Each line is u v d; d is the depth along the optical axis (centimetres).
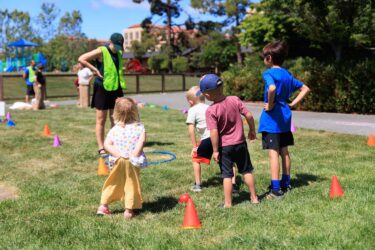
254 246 340
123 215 441
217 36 5250
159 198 503
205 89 449
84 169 666
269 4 1912
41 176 622
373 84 1301
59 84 3100
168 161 698
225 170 456
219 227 391
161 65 5516
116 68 767
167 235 375
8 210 465
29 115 1452
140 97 2328
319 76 1415
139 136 444
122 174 438
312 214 411
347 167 612
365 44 1795
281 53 492
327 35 1636
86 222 418
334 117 1251
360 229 363
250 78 1850
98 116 762
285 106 493
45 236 384
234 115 454
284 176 514
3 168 673
